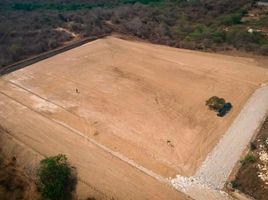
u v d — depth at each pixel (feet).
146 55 195.00
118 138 129.90
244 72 175.94
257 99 153.89
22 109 147.33
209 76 172.45
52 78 171.32
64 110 146.61
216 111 145.48
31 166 115.96
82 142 128.06
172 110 146.20
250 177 109.81
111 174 113.91
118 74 174.40
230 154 121.49
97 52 199.21
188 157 120.67
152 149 124.47
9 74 175.32
